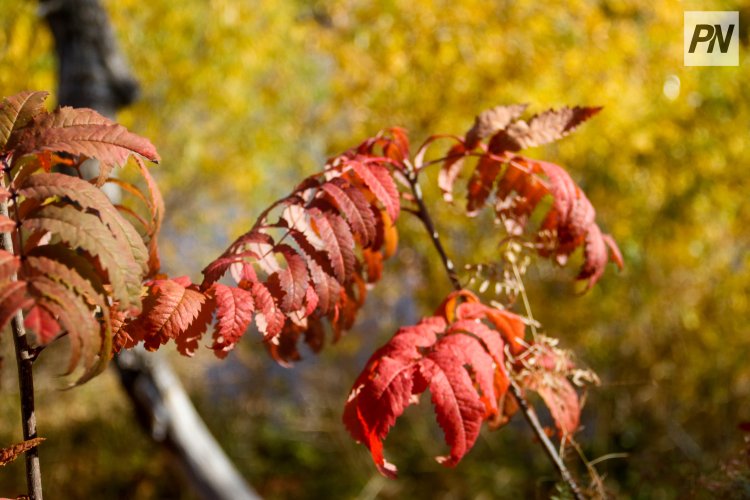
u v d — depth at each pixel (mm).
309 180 954
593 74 3598
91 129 751
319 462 4758
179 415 3545
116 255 659
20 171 858
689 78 3639
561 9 3754
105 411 4762
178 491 4613
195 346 784
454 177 1146
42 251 646
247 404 5223
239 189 5039
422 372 823
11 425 4324
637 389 3916
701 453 3561
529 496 3867
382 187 919
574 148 3502
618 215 3711
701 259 3799
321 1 4605
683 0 3680
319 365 4941
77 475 4477
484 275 1073
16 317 765
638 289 3822
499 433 4246
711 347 3840
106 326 646
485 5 3795
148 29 4488
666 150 3688
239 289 809
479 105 3701
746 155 3734
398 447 4480
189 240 5527
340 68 4082
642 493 2484
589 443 3920
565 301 3732
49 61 3969
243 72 4668
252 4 4633
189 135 4789
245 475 4688
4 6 3783
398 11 3859
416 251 3910
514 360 1017
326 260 857
